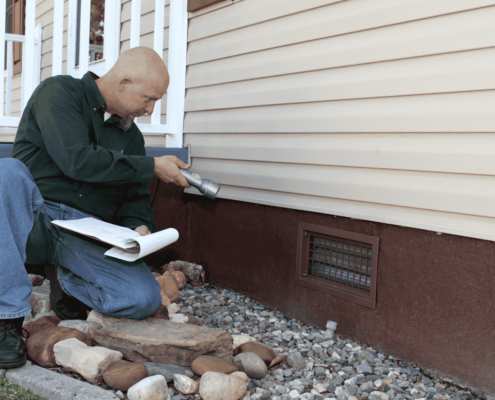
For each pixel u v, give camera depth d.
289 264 3.15
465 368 2.24
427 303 2.39
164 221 3.91
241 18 3.36
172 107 3.93
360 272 2.74
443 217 2.31
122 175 2.28
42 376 1.96
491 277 2.14
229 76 3.49
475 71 2.15
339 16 2.71
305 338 2.82
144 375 1.98
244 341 2.48
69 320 2.34
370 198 2.61
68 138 2.22
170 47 3.90
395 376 2.34
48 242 2.42
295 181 3.04
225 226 3.66
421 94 2.36
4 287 1.94
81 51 3.76
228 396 1.92
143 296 2.30
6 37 5.21
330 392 2.18
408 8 2.39
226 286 3.68
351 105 2.68
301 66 2.95
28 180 2.05
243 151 3.41
